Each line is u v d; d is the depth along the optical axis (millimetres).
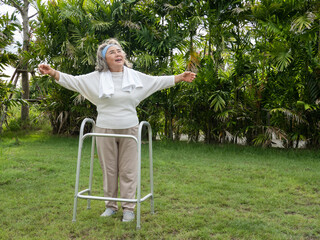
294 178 4414
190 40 7840
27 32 10422
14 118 10539
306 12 6113
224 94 7066
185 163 5414
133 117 2961
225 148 6961
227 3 7418
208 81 7305
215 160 5754
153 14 8414
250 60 7184
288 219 2879
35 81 8602
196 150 6746
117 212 3107
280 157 6082
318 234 2592
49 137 8492
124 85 2871
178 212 3076
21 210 3090
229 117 7328
